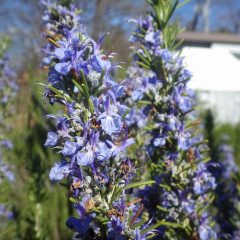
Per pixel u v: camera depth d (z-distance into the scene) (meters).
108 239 0.17
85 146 0.17
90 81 0.17
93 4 2.03
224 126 1.41
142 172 0.25
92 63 0.17
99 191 0.17
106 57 0.17
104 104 0.17
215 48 2.72
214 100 2.56
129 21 0.27
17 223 0.41
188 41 2.69
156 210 0.24
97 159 0.17
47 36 0.24
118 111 0.17
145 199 0.24
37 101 0.48
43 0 0.27
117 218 0.17
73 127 0.17
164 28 0.26
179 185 0.24
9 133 0.63
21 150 0.55
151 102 0.24
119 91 0.17
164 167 0.25
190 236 0.24
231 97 2.55
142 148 0.28
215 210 0.39
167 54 0.24
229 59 2.59
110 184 0.17
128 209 0.17
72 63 0.17
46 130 0.41
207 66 2.60
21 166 0.53
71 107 0.17
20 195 0.45
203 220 0.24
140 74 0.28
